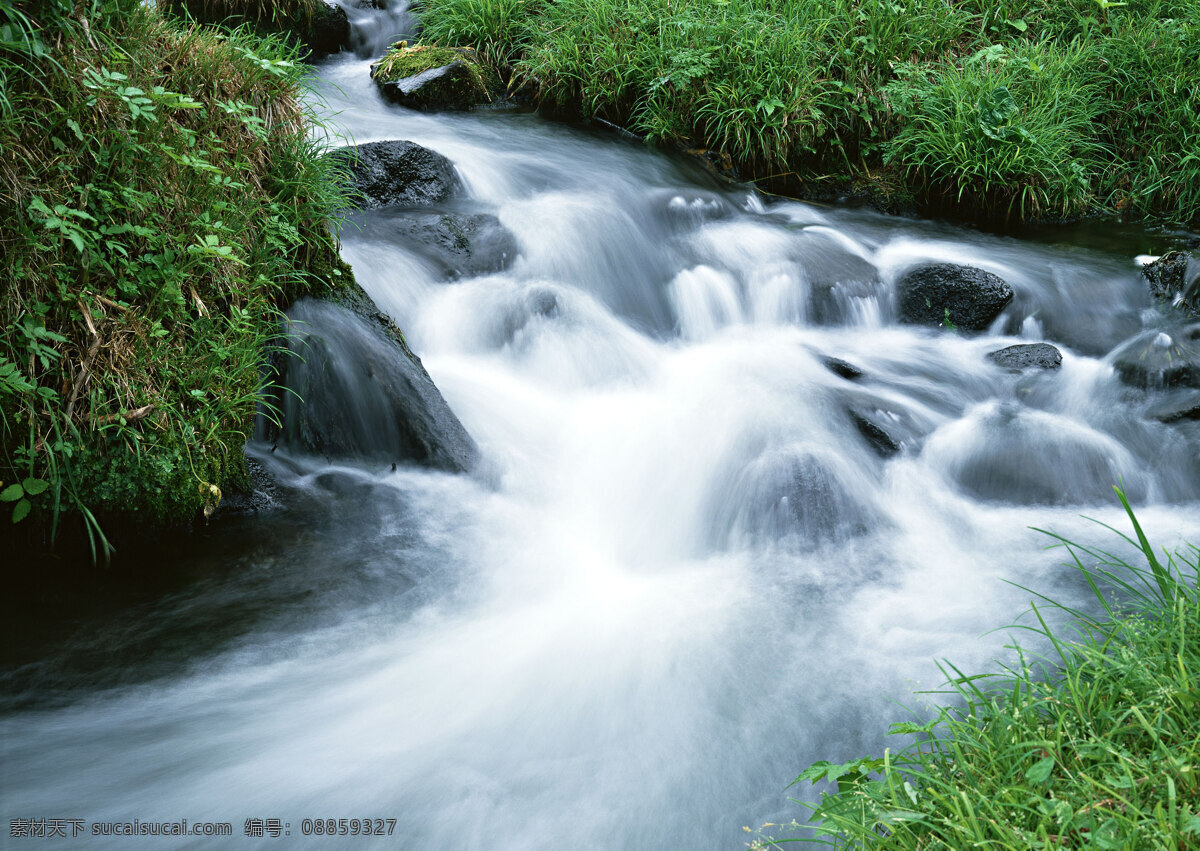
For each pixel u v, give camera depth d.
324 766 3.02
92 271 3.70
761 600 4.01
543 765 3.05
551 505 4.71
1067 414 5.49
